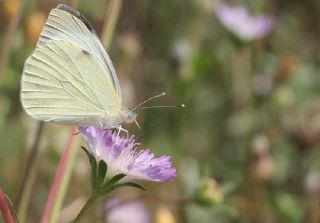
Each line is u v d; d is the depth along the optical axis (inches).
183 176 15.8
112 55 17.5
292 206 16.3
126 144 10.1
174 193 16.1
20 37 15.7
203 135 18.3
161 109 17.9
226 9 18.2
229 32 17.5
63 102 10.2
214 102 18.9
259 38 18.2
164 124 17.8
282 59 18.5
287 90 18.1
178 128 17.8
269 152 16.9
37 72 9.9
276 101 17.9
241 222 16.3
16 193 13.4
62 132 14.5
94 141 9.8
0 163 15.5
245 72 18.8
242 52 18.3
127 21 18.2
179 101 17.6
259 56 18.9
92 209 13.8
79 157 14.8
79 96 10.2
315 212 16.3
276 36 20.4
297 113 17.5
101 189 9.8
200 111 18.5
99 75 10.2
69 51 10.1
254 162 16.4
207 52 18.7
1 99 15.9
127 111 10.5
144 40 18.7
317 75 18.9
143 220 15.0
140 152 9.9
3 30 15.4
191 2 19.2
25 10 16.3
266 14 20.6
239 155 17.5
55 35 10.1
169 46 18.8
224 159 17.5
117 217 14.3
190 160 17.0
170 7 19.3
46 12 16.8
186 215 15.7
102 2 17.5
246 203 16.3
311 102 18.1
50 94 10.1
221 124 18.5
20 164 14.9
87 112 10.3
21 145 15.5
